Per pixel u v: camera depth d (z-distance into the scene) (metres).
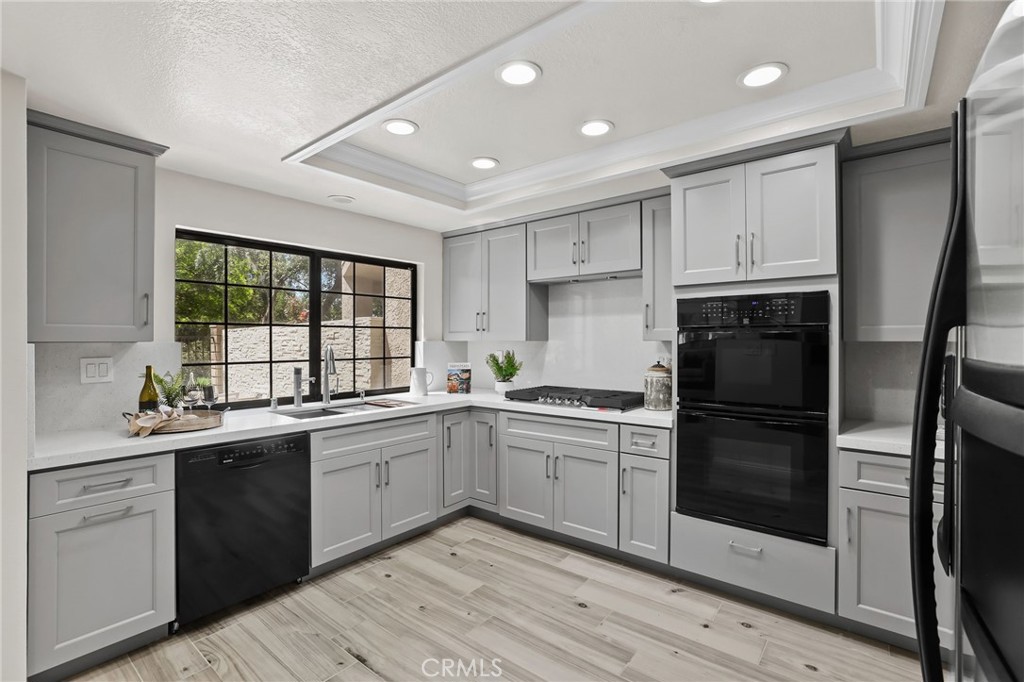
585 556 3.04
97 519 1.99
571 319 3.84
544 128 2.54
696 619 2.36
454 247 4.19
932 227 2.28
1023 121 0.42
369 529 3.00
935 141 2.26
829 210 2.27
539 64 1.94
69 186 2.11
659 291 3.04
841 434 2.27
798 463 2.34
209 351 2.97
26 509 1.80
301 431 2.67
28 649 1.83
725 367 2.55
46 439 2.16
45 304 2.03
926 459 0.64
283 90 1.96
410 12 1.54
